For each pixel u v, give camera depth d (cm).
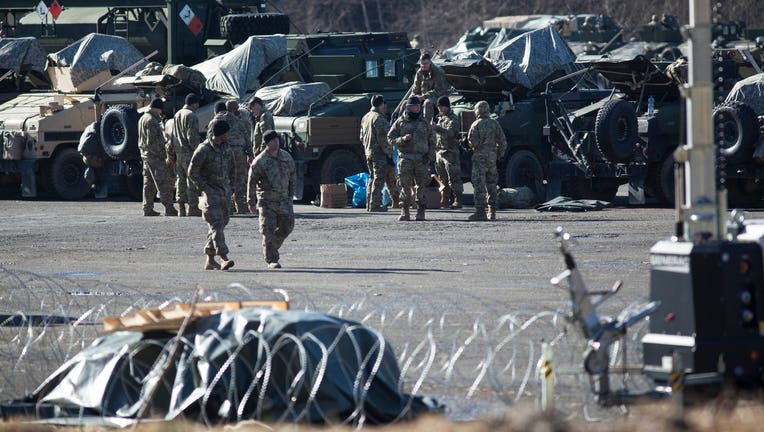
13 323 2802
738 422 1617
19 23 8794
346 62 7375
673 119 6003
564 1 18912
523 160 6431
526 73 6575
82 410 1859
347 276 3603
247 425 1695
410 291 3209
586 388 1994
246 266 3950
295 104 6794
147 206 6072
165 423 1755
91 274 3775
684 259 1684
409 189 5459
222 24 8312
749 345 1673
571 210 5866
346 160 6812
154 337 1948
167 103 7194
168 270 3869
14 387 2108
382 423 1783
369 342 1870
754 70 6488
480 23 19575
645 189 6131
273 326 1831
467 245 4422
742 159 5541
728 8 16888
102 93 7669
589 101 6562
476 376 2127
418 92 6575
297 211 6159
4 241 4872
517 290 3203
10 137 7238
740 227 1873
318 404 1777
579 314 1670
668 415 1634
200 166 3859
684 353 1680
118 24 8488
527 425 1673
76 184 7412
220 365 1822
